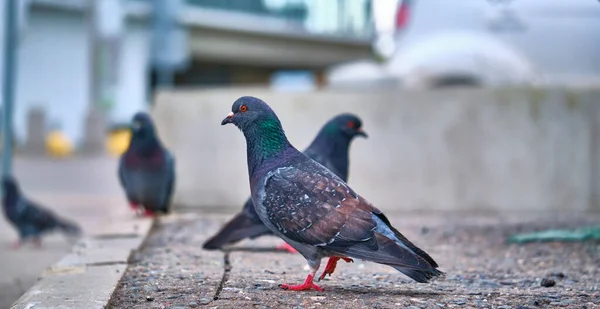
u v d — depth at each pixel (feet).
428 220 30.35
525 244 24.20
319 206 15.38
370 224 15.06
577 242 24.21
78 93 117.08
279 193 15.79
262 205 16.03
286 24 138.51
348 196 15.47
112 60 116.78
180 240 25.03
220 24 133.59
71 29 115.65
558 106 33.17
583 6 47.03
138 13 127.03
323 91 33.88
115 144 104.06
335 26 118.01
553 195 33.32
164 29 82.38
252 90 34.32
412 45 51.21
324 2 119.34
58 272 18.81
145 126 30.27
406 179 33.86
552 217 31.17
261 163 16.47
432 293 16.70
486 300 15.98
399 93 33.78
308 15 136.67
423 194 33.83
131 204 31.86
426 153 33.76
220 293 16.58
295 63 158.30
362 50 148.56
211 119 34.32
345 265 20.48
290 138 33.86
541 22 47.73
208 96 34.35
